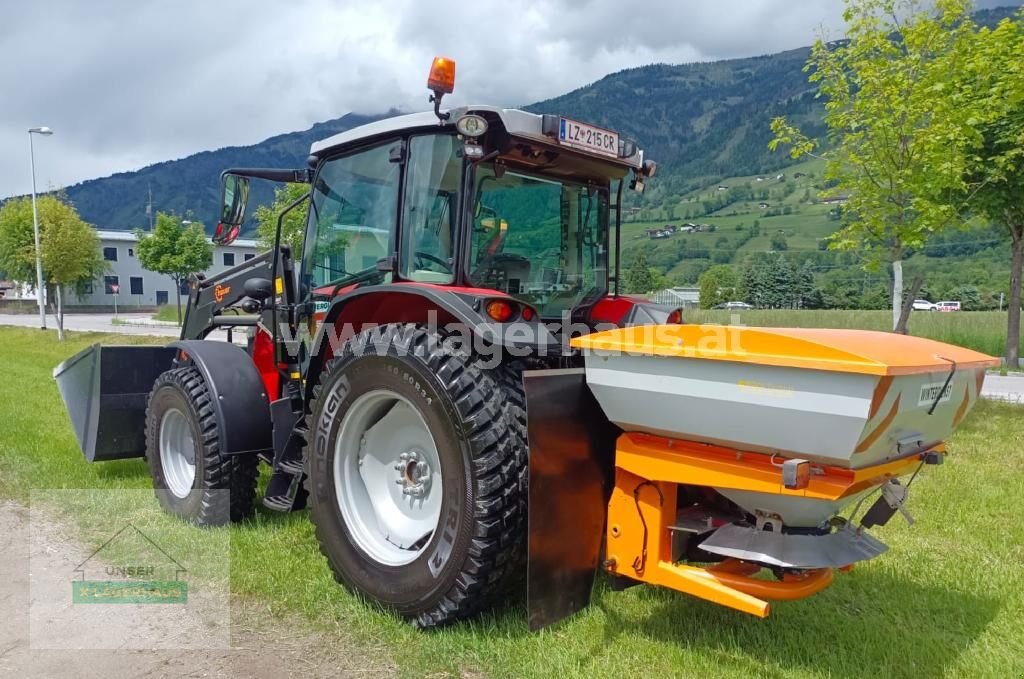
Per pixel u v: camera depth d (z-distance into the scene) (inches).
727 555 114.8
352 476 147.9
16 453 250.4
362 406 144.0
